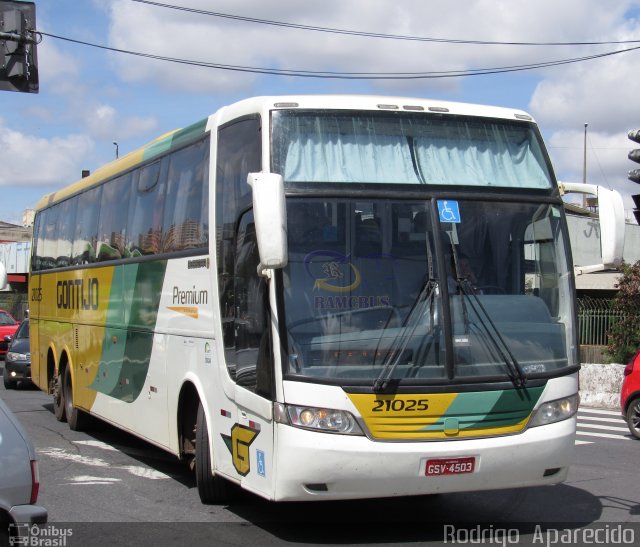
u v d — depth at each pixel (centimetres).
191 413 880
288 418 644
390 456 639
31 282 1709
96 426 1375
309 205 680
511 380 679
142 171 1054
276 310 657
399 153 718
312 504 848
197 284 840
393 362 654
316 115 711
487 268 704
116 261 1123
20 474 515
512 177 745
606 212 725
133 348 1038
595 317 2217
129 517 800
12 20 1427
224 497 844
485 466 665
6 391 2059
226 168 784
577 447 1262
